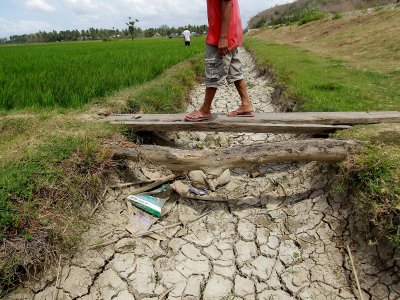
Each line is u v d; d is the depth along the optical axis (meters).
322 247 2.97
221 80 3.81
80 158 3.28
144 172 3.91
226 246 3.09
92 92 5.68
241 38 3.81
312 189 3.58
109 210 3.29
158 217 3.39
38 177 2.90
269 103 7.02
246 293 2.68
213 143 5.04
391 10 14.55
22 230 2.51
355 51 11.44
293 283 2.72
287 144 3.37
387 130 3.70
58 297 2.48
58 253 2.61
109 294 2.62
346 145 3.31
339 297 2.57
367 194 2.83
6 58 12.88
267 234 3.20
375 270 2.62
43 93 5.60
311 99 5.39
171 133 5.05
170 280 2.77
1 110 5.10
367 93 5.67
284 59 10.40
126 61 9.95
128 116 4.49
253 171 4.21
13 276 2.37
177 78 7.51
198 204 3.62
